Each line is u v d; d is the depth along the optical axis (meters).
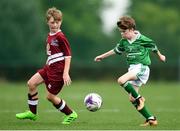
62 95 76.69
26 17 182.75
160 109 51.88
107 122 37.38
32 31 183.62
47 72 34.94
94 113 45.75
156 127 33.16
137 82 34.72
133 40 34.56
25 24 183.00
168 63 148.88
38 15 186.50
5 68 141.75
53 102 35.22
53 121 37.97
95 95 36.00
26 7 182.50
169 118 40.78
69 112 35.41
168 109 51.94
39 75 35.19
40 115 43.25
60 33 34.56
